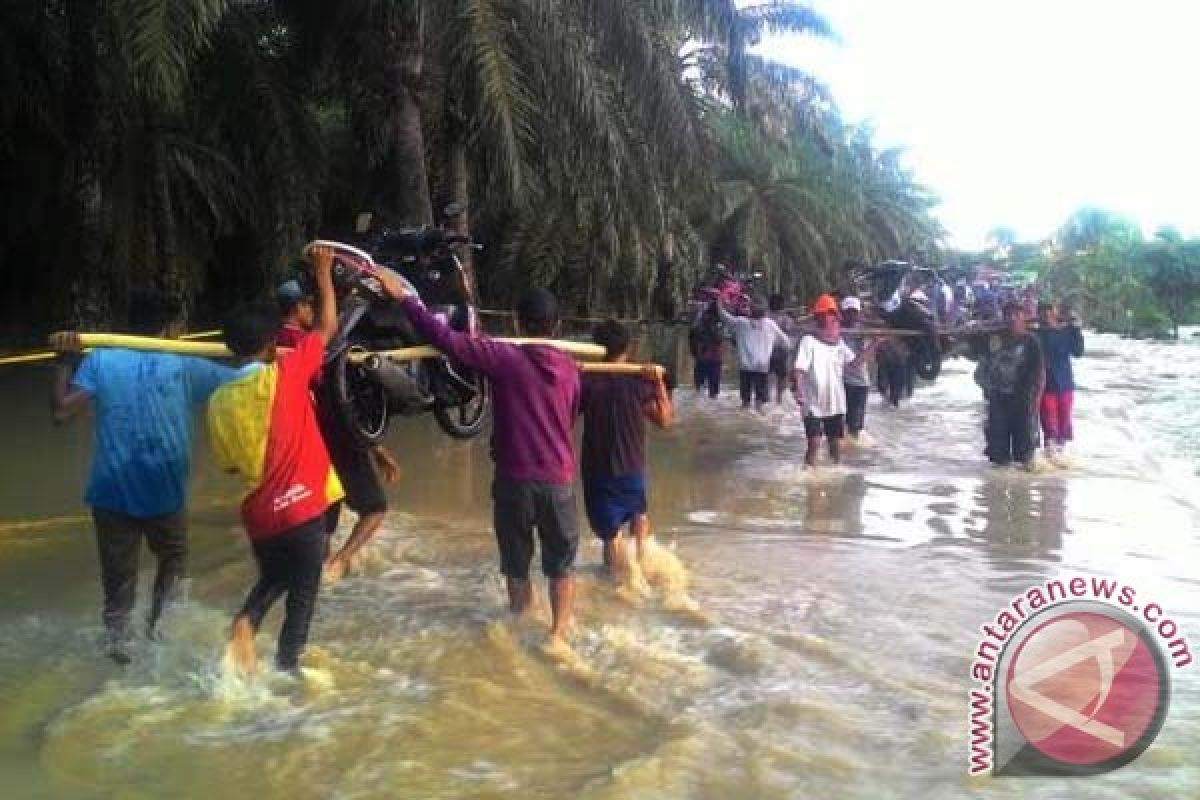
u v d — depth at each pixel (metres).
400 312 6.36
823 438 12.44
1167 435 14.20
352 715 4.57
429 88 15.16
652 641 5.51
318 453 5.07
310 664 5.12
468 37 12.75
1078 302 52.97
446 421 7.16
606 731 4.48
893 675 5.04
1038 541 7.75
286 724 4.48
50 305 17.31
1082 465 10.92
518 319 6.22
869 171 41.88
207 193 19.19
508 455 5.55
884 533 7.96
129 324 5.52
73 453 10.61
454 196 16.77
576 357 6.27
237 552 7.09
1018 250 72.06
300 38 15.73
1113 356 31.53
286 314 5.94
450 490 9.18
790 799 3.87
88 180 15.66
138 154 15.04
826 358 10.55
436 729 4.46
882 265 18.95
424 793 3.92
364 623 5.73
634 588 6.37
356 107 16.27
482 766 4.14
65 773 4.06
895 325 15.98
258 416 4.90
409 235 6.93
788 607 6.06
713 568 6.88
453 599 6.14
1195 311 56.56
